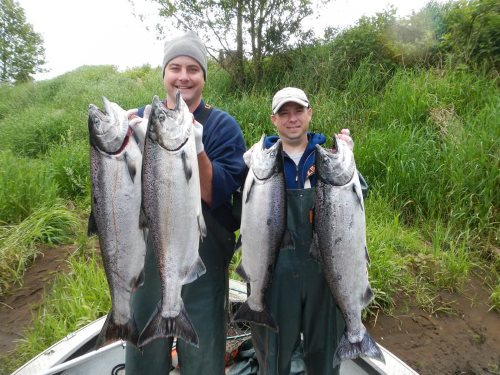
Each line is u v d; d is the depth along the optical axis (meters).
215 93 9.98
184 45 2.85
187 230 2.39
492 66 8.08
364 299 2.68
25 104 16.33
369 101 8.22
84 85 15.94
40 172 7.65
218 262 2.83
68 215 6.75
